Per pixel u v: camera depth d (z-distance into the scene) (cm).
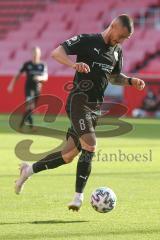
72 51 2677
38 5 12744
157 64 11150
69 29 12256
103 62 2692
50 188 3397
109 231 2359
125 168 4272
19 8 12775
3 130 7050
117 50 2756
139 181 3681
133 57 11312
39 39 12231
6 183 3553
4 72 11862
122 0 12375
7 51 12188
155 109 9581
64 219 2575
